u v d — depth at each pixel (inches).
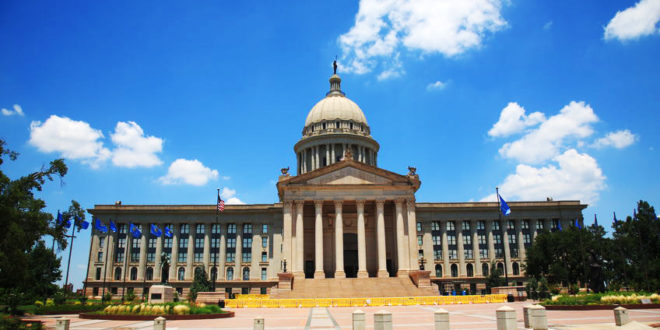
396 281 2600.9
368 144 4170.8
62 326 895.1
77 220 2032.5
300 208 2869.1
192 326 1152.8
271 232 3937.0
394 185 2928.2
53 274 3358.8
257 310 1772.9
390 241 3142.2
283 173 3075.8
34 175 1727.4
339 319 1306.6
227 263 3895.2
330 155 4047.7
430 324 1118.4
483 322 1145.4
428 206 4035.4
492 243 4001.0
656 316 1192.2
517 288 2138.3
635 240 3366.1
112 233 3907.5
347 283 2566.4
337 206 2883.9
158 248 3887.8
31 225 1685.5
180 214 3973.9
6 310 1807.3
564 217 4060.0
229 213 3981.3
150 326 1177.4
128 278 3816.4
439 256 3986.2
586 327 936.3
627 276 3120.1
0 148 1424.7
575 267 3161.9
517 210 4077.3
